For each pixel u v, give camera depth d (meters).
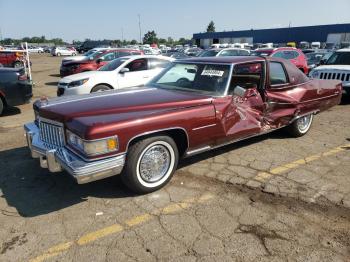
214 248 2.98
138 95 4.36
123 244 3.04
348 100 10.26
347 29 47.03
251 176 4.44
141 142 3.65
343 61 10.47
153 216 3.49
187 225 3.33
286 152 5.36
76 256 2.89
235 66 4.63
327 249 2.97
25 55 15.04
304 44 44.25
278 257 2.87
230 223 3.36
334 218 3.44
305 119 6.14
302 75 5.89
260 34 59.38
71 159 3.42
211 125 4.22
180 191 4.02
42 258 2.87
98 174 3.38
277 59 5.42
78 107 3.79
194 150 4.20
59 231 3.24
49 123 3.81
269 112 5.20
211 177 4.40
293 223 3.36
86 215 3.52
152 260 2.83
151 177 3.90
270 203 3.74
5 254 2.91
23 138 6.24
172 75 5.14
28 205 3.73
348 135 6.39
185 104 4.04
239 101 4.64
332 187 4.13
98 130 3.29
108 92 4.62
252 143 5.79
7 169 4.71
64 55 51.50
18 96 8.24
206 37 71.00
